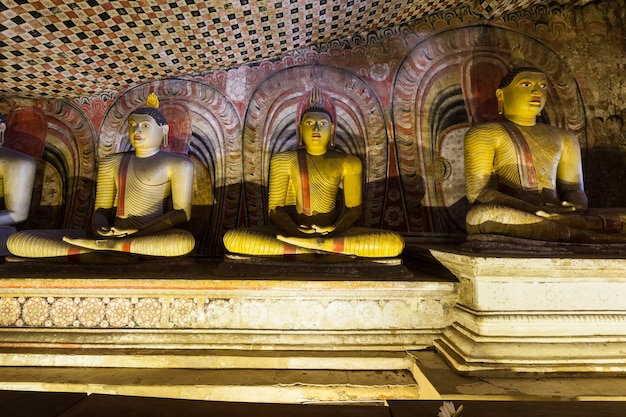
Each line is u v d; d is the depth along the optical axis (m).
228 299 2.81
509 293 2.53
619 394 2.04
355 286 2.75
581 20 4.68
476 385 2.16
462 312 2.68
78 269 3.07
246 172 4.33
